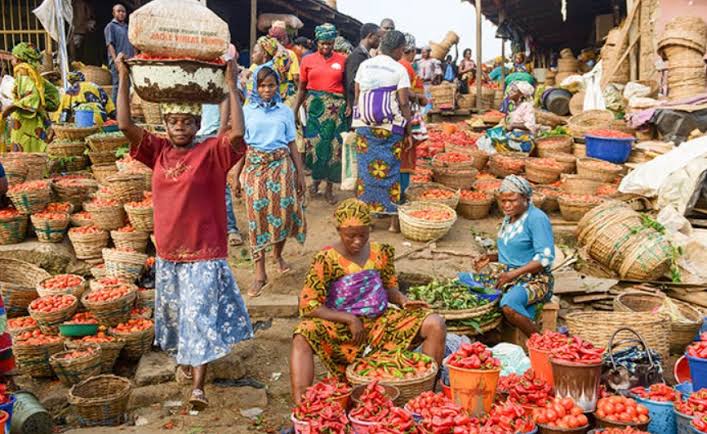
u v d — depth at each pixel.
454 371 4.12
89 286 6.76
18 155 8.23
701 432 3.66
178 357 4.73
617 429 3.78
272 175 6.18
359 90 7.54
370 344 4.61
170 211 4.63
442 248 7.31
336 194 9.25
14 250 6.95
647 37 12.52
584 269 7.14
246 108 6.22
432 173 8.99
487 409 4.11
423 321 4.59
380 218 8.05
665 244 6.75
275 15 16.75
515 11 20.83
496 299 5.51
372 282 4.59
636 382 4.34
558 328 6.01
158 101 4.42
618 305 5.98
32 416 4.33
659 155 9.13
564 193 8.53
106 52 16.30
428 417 3.77
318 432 3.67
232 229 7.29
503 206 5.67
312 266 4.53
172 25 4.20
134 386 5.20
